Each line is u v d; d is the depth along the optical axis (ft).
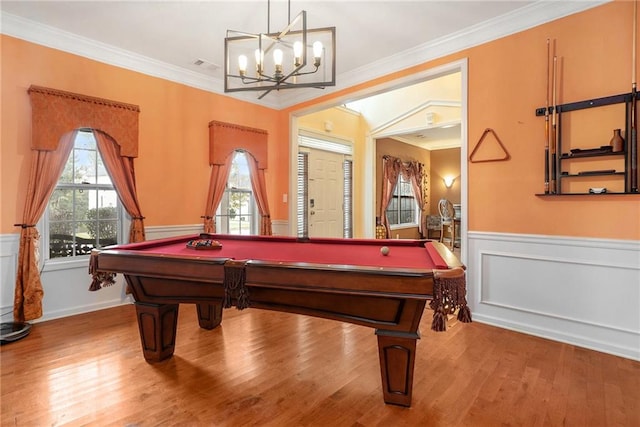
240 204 16.11
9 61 9.74
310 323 10.27
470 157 10.54
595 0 8.34
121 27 10.42
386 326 5.95
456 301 5.00
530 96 9.42
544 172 9.17
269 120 16.87
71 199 11.19
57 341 8.82
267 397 6.31
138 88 12.43
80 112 10.74
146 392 6.44
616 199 8.16
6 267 9.77
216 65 13.23
